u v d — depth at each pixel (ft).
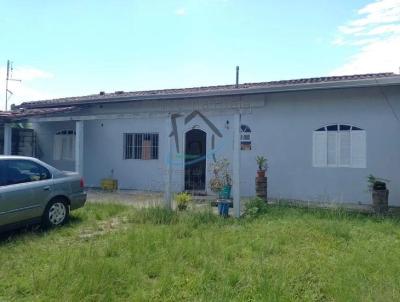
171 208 31.14
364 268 18.10
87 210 32.24
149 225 26.61
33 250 21.09
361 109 37.93
